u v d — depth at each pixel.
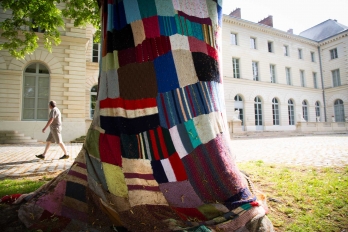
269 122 24.34
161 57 2.30
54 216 2.06
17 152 8.33
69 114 13.93
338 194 2.96
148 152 2.17
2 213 2.14
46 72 14.08
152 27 2.35
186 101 2.25
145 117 2.23
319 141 12.01
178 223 1.93
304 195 2.97
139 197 2.05
